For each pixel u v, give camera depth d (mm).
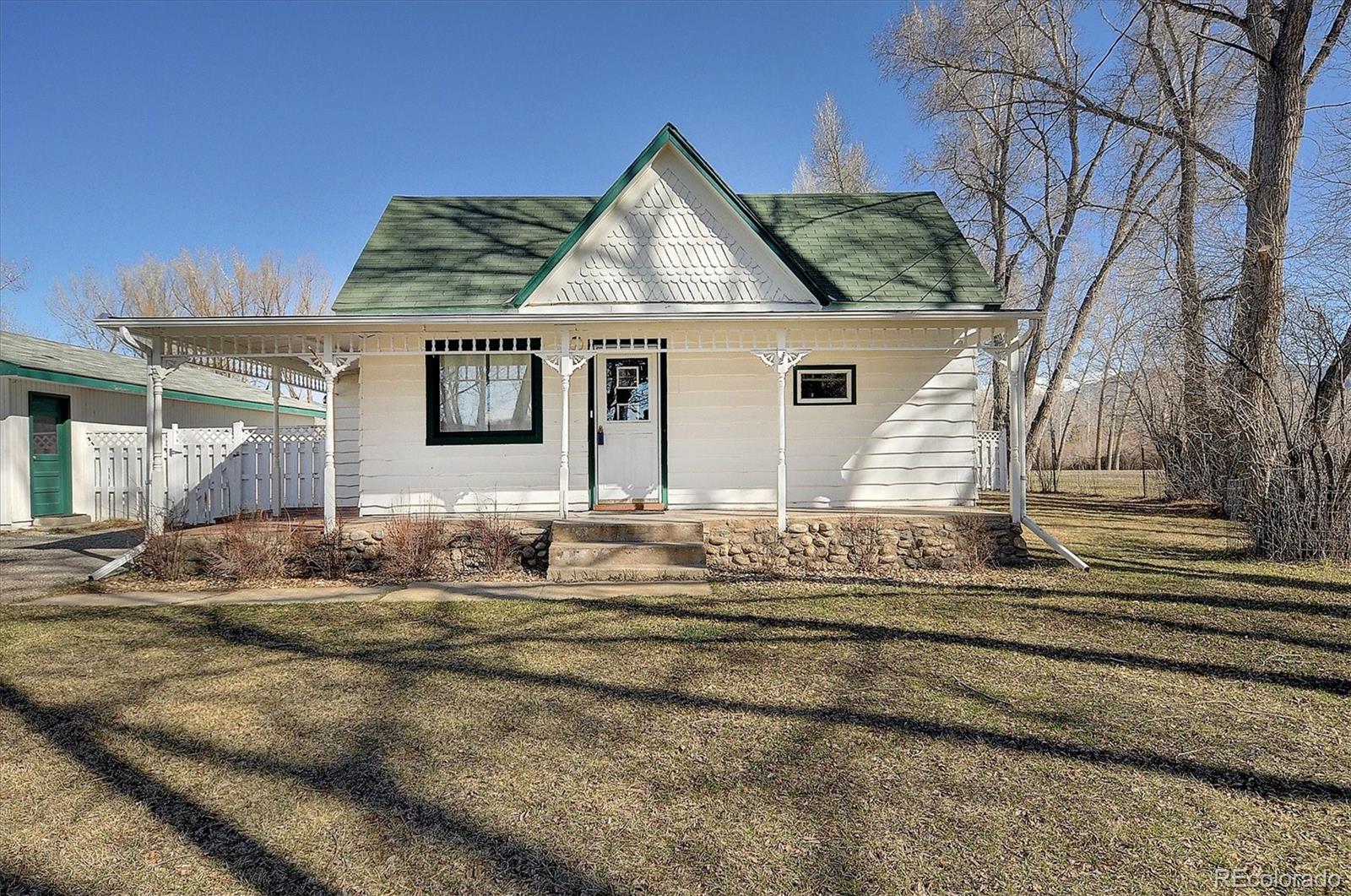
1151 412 17594
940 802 3039
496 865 2623
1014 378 8633
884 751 3553
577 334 9766
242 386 23109
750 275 9898
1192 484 15078
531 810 3006
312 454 12156
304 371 11539
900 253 10828
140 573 8305
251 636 5766
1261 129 11383
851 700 4258
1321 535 8211
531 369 9812
